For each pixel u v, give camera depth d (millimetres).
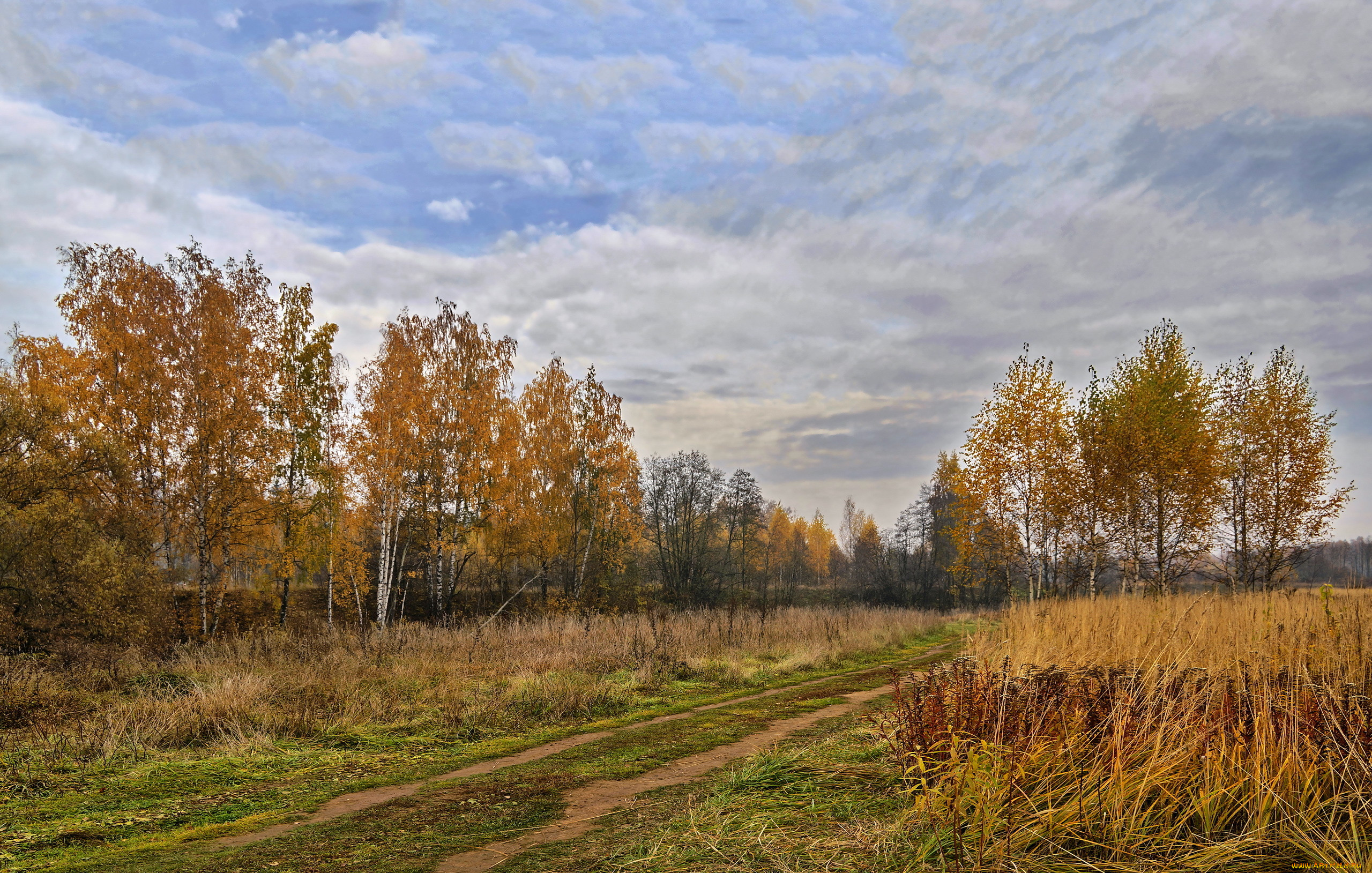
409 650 17078
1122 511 21469
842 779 5371
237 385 21750
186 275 22484
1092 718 4684
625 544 38281
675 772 6977
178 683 12070
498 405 30641
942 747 4629
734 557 59250
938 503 51500
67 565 15922
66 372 20625
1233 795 3836
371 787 6758
